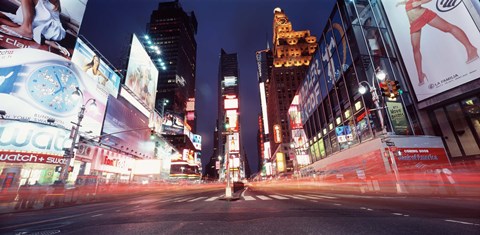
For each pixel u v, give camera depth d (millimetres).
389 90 13531
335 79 32219
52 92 25344
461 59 19328
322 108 37312
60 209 11953
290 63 102500
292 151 51156
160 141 62125
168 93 138000
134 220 6480
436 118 21859
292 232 4430
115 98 38344
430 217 5703
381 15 28641
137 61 49938
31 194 13406
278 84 98625
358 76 26266
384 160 20234
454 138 20250
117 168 38344
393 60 25828
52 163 23859
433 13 21828
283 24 114562
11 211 11562
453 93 19922
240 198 14367
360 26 27844
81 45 31703
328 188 29984
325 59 36031
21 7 25844
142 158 48875
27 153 22125
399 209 7359
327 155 35531
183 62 161375
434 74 21531
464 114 19625
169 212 8000
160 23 168125
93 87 32125
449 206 7984
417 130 22484
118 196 24109
